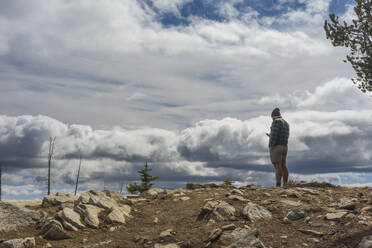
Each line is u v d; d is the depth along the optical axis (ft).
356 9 22.54
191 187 33.47
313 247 15.42
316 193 24.54
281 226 18.42
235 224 18.86
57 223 18.63
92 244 17.31
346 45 23.52
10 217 19.76
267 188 27.94
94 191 25.54
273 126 29.81
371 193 23.32
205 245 16.55
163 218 21.40
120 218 21.07
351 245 14.74
